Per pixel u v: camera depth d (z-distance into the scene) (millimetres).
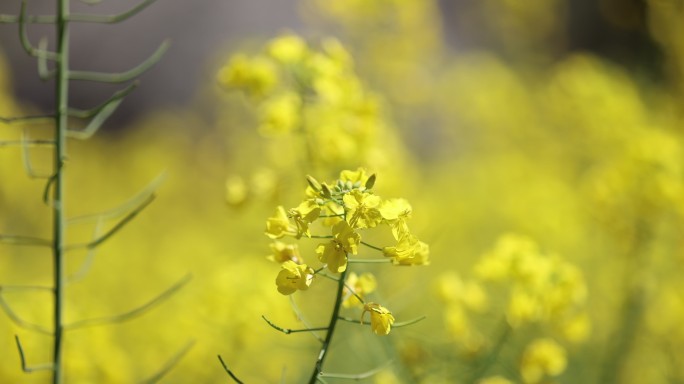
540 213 1871
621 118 2229
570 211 1822
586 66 2523
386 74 2000
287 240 1064
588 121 2303
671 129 2012
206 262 1874
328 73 986
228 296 1078
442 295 926
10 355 1009
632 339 1185
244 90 1002
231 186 991
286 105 984
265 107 1007
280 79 997
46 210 2486
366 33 1972
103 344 1028
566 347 1219
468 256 1826
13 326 1015
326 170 996
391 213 710
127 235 2336
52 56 821
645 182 1162
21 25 812
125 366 1065
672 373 1160
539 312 912
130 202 839
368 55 1983
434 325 1248
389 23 1965
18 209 2412
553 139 2600
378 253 1065
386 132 1227
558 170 2412
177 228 2594
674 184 1148
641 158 1163
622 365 1193
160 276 1894
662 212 1179
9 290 815
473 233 2020
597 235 1623
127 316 824
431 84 2582
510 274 917
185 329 1158
